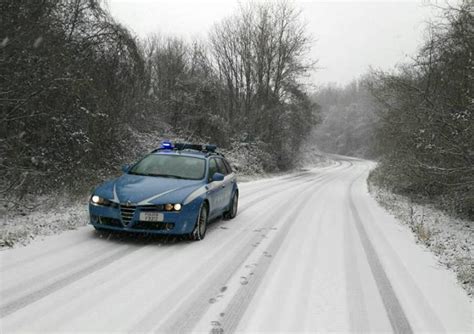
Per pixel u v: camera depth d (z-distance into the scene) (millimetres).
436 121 12258
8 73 8359
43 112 9281
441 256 7145
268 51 33094
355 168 51438
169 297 4309
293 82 33844
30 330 3350
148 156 8234
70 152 10547
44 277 4594
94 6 12320
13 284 4312
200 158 8148
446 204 14398
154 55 33406
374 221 10594
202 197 6949
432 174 12906
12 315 3596
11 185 8133
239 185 19422
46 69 8992
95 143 11539
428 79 14312
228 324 3762
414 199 16688
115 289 4418
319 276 5402
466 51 11750
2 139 8305
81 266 5086
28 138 9609
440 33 13125
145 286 4578
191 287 4660
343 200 15539
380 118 19406
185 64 33938
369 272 5770
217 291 4594
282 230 8422
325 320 4016
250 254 6281
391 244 7816
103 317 3707
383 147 19781
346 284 5156
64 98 9805
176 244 6551
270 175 30703
